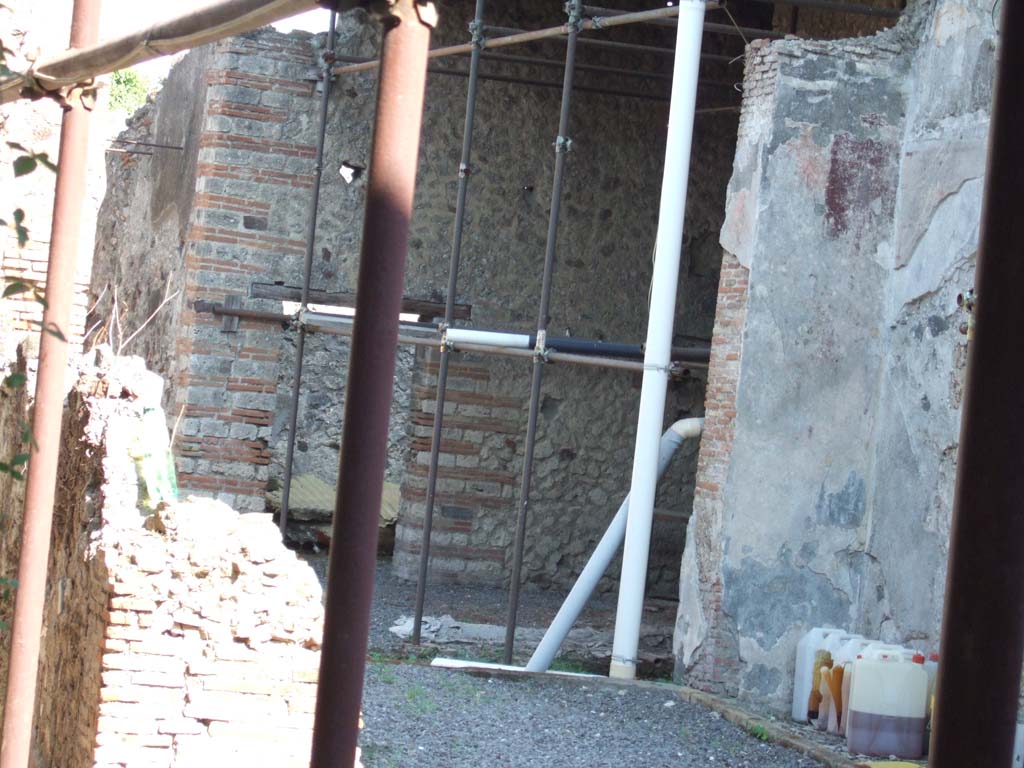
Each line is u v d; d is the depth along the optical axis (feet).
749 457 27.53
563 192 41.42
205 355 38.88
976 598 5.64
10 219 27.53
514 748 22.35
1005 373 5.66
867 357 27.86
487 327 40.86
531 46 41.11
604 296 41.68
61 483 21.22
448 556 40.55
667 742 23.85
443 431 40.57
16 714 14.93
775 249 27.63
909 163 27.63
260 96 39.37
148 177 46.19
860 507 27.78
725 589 27.37
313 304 39.60
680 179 28.89
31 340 24.00
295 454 51.96
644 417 29.12
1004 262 5.69
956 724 5.63
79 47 16.03
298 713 16.22
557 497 41.27
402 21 8.00
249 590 16.19
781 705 27.30
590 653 32.55
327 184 40.14
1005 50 5.79
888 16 31.68
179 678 15.81
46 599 20.63
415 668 28.14
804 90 27.73
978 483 5.67
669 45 41.70
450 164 40.78
